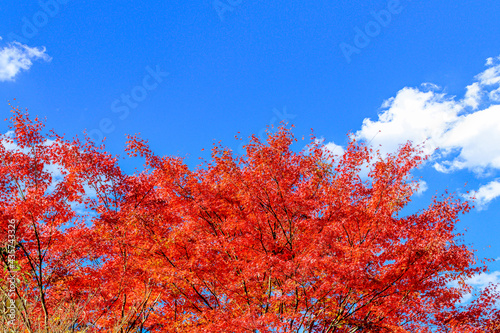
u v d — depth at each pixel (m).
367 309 11.19
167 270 10.67
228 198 12.88
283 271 10.02
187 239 11.47
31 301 10.72
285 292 10.37
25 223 10.91
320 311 10.73
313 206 12.10
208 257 10.84
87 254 11.95
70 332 9.55
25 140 11.68
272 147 12.73
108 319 11.61
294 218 12.07
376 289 10.55
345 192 11.87
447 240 10.21
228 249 11.46
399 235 11.33
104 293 11.83
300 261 9.85
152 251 11.22
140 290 11.60
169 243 11.22
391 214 11.18
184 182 13.17
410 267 10.25
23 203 10.57
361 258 9.86
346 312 11.17
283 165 12.84
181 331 11.40
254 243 11.91
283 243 11.70
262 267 10.25
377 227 11.11
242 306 11.17
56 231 11.93
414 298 11.16
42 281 11.30
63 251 11.53
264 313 10.23
